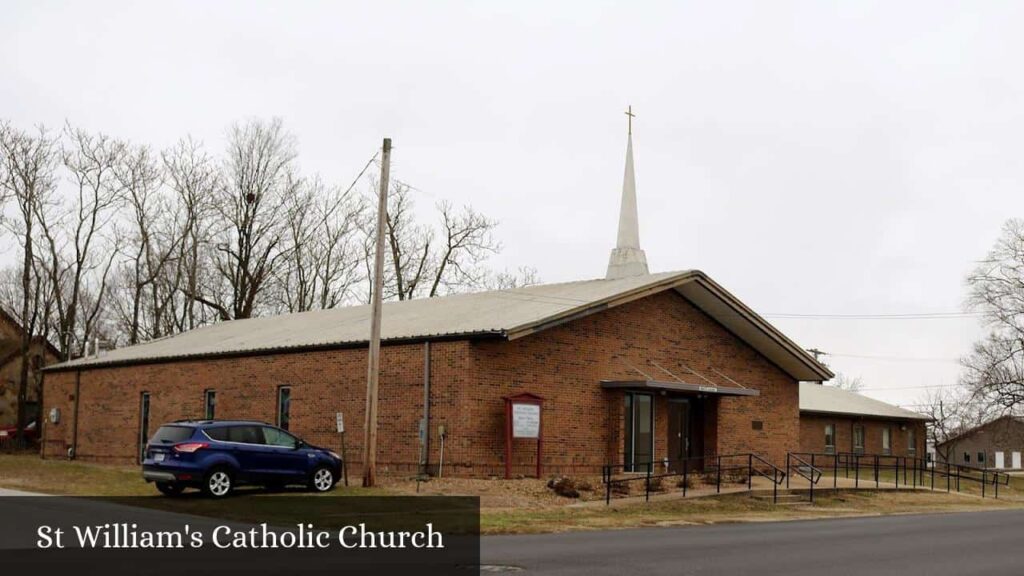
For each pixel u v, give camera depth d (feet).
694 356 110.93
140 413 130.21
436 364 91.61
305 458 78.64
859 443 173.78
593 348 99.76
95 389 139.95
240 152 183.83
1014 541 54.70
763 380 119.85
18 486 85.35
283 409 109.19
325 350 103.86
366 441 82.89
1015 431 208.44
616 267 120.88
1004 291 177.99
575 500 77.66
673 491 86.07
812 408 161.58
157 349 137.18
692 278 106.01
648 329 105.91
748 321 112.16
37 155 169.37
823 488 93.40
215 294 190.29
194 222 183.62
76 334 205.67
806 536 56.80
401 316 111.45
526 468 91.97
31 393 196.24
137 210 180.55
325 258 194.29
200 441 73.61
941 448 260.01
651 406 106.11
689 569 40.83
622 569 40.63
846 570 41.47
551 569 40.55
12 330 200.95
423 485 82.38
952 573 41.09
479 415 89.15
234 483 74.74
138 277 184.55
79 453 140.77
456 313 105.19
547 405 94.58
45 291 180.86
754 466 116.06
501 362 91.40
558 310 94.94
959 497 102.99
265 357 111.55
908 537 56.80
